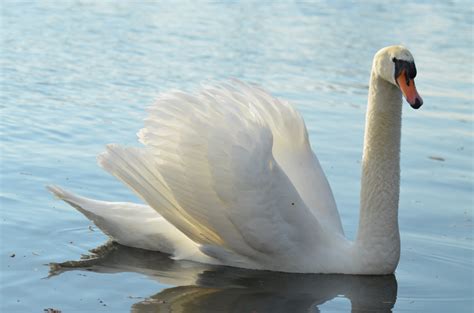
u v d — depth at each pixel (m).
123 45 26.22
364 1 35.81
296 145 13.87
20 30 27.05
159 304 11.39
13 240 13.34
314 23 31.42
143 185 12.76
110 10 30.73
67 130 18.77
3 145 17.62
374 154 13.05
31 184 15.64
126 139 18.36
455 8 35.06
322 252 12.98
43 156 17.12
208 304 11.52
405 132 20.56
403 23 31.97
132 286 12.00
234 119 12.59
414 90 12.49
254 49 27.02
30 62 23.83
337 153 18.50
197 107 12.66
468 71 26.02
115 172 12.87
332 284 12.59
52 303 11.23
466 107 22.70
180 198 12.59
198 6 32.78
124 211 13.48
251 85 13.94
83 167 16.64
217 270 12.93
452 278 12.95
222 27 29.66
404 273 13.12
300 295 12.08
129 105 20.72
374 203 13.02
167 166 12.53
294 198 12.76
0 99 20.59
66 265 12.62
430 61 26.94
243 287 12.26
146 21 29.56
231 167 12.44
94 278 12.19
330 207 13.62
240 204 12.48
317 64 26.02
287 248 12.80
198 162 12.53
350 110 21.84
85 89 21.81
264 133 12.60
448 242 14.27
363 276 12.95
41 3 30.88
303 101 22.28
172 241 13.32
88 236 13.80
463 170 17.89
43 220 14.20
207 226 12.73
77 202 13.43
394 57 12.63
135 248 13.54
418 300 12.12
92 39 26.64
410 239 14.38
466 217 15.34
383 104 12.97
